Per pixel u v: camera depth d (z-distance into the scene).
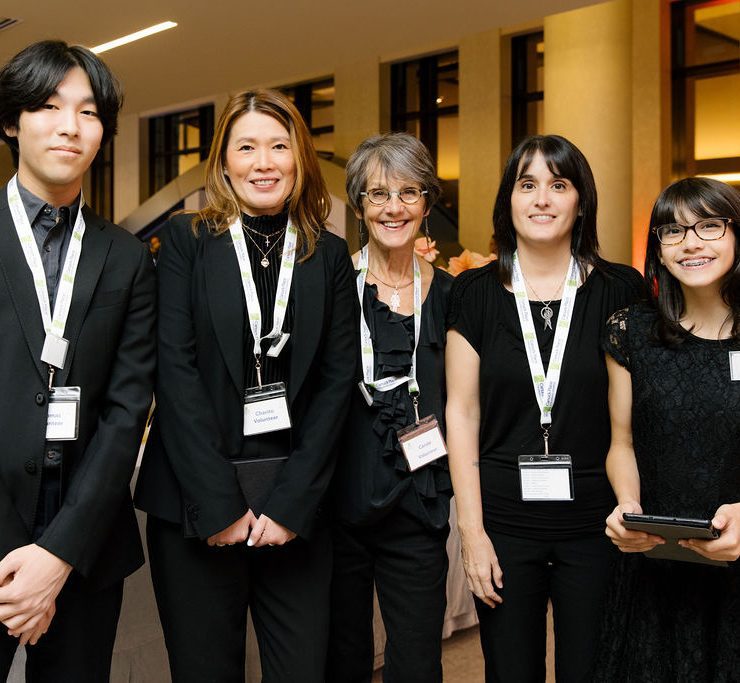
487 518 2.10
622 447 1.99
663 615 1.82
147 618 2.58
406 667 2.17
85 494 1.68
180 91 10.00
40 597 1.62
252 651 2.79
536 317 2.10
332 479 2.21
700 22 7.84
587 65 7.59
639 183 7.77
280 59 8.45
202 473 1.83
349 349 2.07
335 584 2.26
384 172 2.19
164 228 2.06
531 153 2.07
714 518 1.63
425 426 2.15
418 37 7.57
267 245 2.02
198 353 1.95
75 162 1.71
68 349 1.72
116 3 6.65
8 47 7.72
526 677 2.07
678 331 1.84
